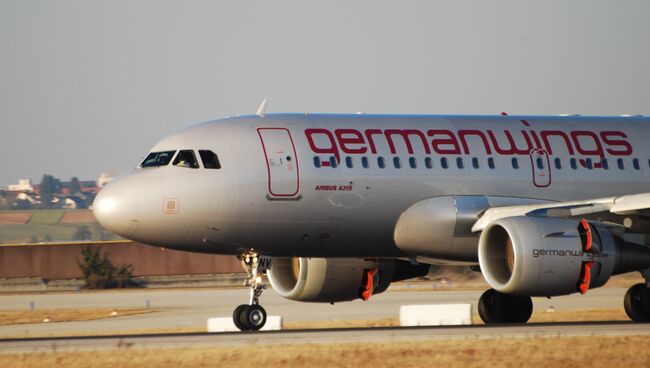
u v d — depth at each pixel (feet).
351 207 360.48
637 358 261.03
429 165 370.94
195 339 295.07
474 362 256.11
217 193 348.18
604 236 344.49
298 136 361.30
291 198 353.92
